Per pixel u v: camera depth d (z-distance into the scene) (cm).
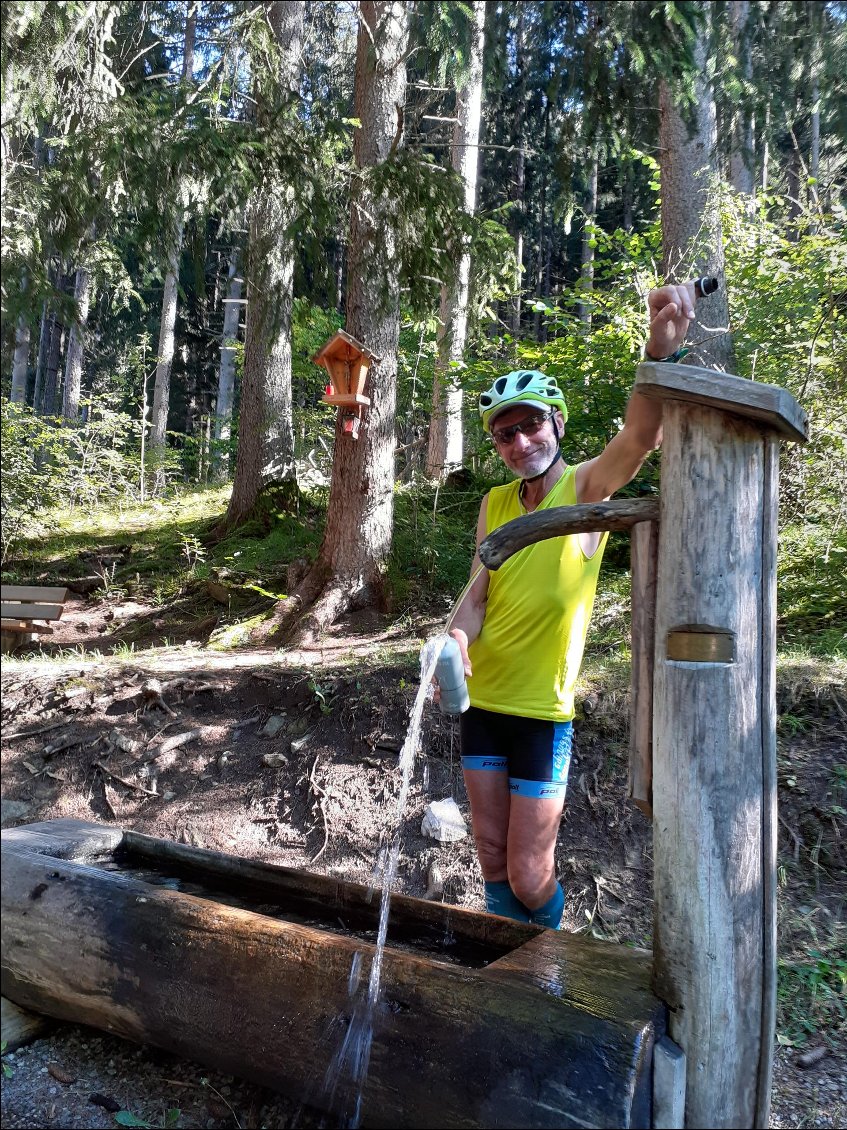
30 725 466
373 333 620
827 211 786
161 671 499
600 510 193
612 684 420
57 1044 250
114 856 305
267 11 483
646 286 634
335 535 630
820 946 299
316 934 208
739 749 175
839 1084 241
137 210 427
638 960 200
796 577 515
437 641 218
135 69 500
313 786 410
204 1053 214
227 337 1667
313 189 461
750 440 176
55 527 943
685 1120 172
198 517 955
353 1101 189
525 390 245
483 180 1477
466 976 187
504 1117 168
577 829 363
